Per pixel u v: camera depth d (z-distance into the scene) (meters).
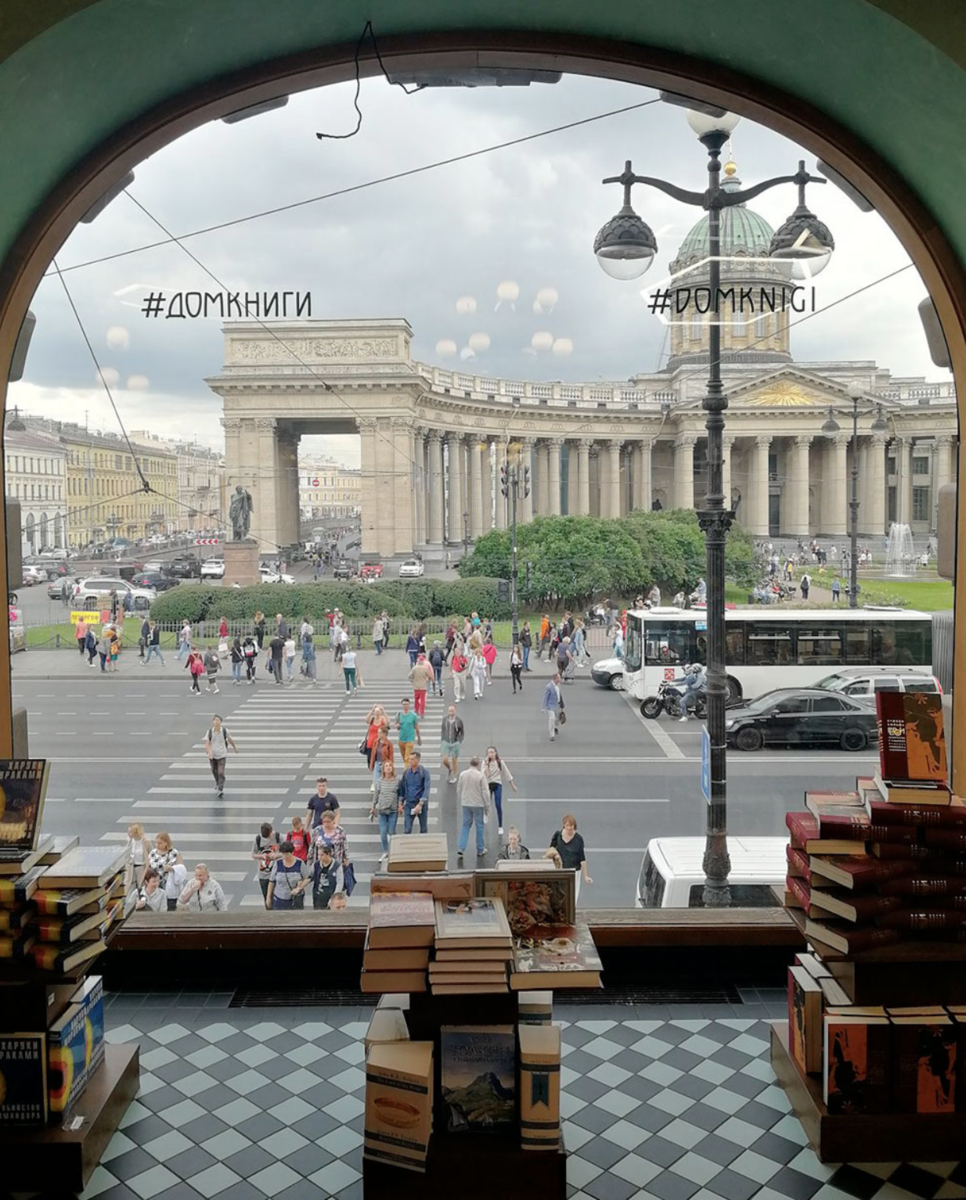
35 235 4.26
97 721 9.12
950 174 4.05
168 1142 3.50
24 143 3.87
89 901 3.35
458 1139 3.20
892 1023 3.37
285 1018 4.42
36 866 3.40
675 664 10.70
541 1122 3.13
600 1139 3.52
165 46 3.88
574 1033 4.29
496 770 7.13
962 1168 3.34
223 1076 3.94
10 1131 3.28
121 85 4.00
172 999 4.59
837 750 8.76
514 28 4.25
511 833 6.35
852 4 3.56
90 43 3.63
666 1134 3.55
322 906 5.75
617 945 4.75
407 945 3.17
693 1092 3.83
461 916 3.27
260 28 4.03
